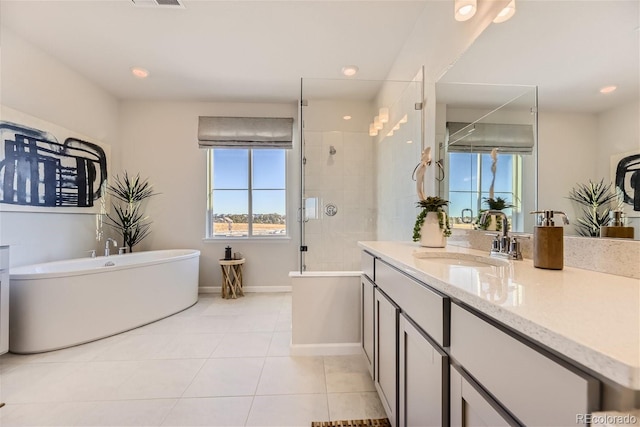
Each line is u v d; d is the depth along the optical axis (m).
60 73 2.81
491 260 1.20
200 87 3.40
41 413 1.48
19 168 2.39
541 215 1.12
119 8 2.09
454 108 1.72
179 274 3.07
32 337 2.09
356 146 3.27
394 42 2.50
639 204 0.79
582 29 0.96
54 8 2.08
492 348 0.61
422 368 0.94
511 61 1.28
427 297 0.91
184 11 2.12
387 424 1.42
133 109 3.75
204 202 3.84
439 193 1.92
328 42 2.50
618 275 0.85
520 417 0.53
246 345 2.27
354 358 2.07
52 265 2.60
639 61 0.79
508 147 1.31
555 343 0.44
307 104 3.23
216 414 1.48
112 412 1.49
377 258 1.57
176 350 2.18
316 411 1.51
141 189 3.67
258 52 2.66
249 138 3.76
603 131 0.89
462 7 1.42
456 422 0.75
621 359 0.35
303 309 2.14
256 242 3.88
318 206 3.21
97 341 2.33
